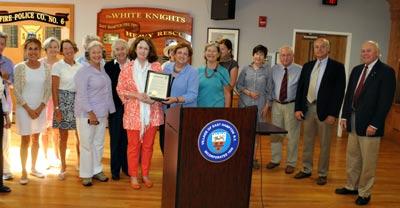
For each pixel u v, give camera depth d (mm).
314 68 4062
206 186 2432
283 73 4387
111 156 3965
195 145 2365
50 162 4461
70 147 5168
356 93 3557
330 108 3959
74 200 3400
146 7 6699
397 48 6609
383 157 5465
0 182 3471
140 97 3424
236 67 4266
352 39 6883
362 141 3516
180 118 2316
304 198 3697
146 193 3635
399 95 6578
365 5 6816
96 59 3578
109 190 3676
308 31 6816
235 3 6645
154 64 3576
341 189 3846
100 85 3627
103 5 6715
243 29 6754
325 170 4105
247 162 2484
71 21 6715
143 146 3734
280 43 6816
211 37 6742
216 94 3723
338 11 6812
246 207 2539
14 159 4555
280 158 4629
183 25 6719
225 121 2391
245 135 2447
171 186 2549
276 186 3998
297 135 4426
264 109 4492
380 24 6871
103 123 3838
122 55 3812
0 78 3277
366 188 3574
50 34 6758
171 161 2549
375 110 3404
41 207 3215
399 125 6352
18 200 3342
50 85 3770
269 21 6762
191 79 3539
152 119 3600
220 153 2414
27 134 3666
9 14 6688
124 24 6703
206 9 6723
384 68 3373
